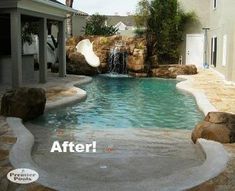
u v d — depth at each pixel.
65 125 10.50
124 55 26.45
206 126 8.12
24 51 24.94
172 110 13.11
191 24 29.75
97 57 26.84
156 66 25.67
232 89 16.42
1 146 7.27
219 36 23.48
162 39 28.80
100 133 9.50
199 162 6.96
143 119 11.66
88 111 12.77
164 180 5.59
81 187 5.31
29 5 15.70
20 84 15.22
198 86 17.66
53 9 18.73
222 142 7.73
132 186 5.36
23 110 10.41
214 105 12.35
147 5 29.33
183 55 30.06
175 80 22.55
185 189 5.26
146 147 8.05
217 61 24.34
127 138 8.92
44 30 17.81
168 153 7.59
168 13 29.05
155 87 19.33
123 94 16.88
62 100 13.21
